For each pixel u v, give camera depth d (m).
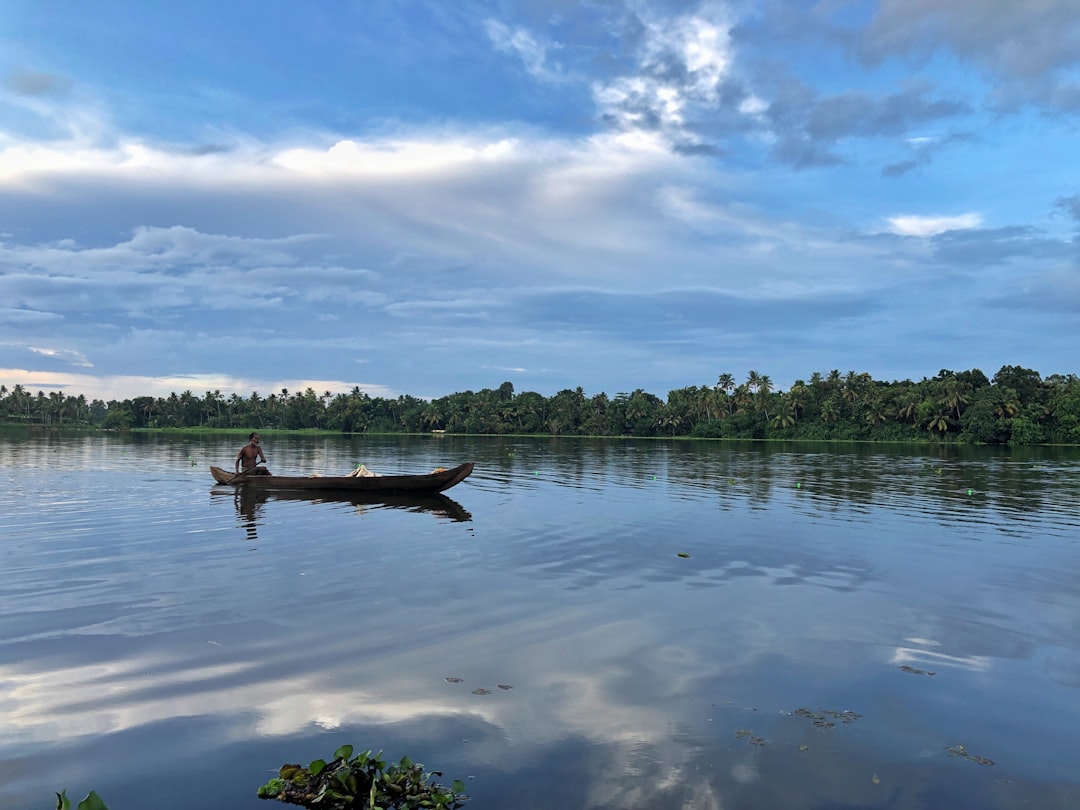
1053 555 15.93
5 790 6.02
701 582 13.16
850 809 5.91
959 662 9.22
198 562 14.34
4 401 195.38
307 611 10.95
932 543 17.28
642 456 59.56
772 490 29.62
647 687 8.27
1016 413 110.00
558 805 5.90
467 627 10.29
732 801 6.00
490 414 177.12
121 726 7.15
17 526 18.33
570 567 14.24
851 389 137.75
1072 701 8.06
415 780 6.12
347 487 26.64
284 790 6.05
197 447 63.94
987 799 6.10
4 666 8.64
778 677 8.63
